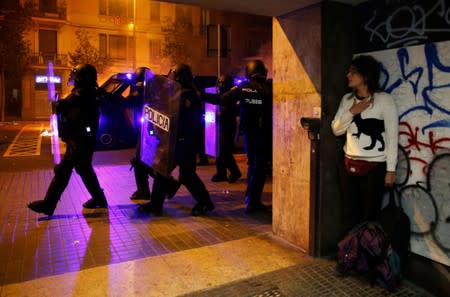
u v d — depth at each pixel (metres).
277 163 4.29
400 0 3.26
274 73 4.21
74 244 4.23
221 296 3.10
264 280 3.36
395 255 3.17
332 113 3.68
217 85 7.82
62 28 35.09
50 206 5.04
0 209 5.52
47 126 24.92
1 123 28.45
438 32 2.99
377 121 3.23
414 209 3.25
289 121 4.05
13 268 3.63
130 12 37.34
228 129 7.09
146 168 5.61
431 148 3.10
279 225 4.34
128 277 3.44
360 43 3.65
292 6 3.72
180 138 4.98
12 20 29.59
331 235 3.81
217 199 6.14
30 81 34.75
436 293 3.12
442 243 3.06
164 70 37.84
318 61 3.63
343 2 3.60
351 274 3.45
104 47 36.75
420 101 3.15
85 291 3.19
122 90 6.87
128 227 4.79
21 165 9.22
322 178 3.70
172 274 3.49
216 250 4.02
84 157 5.17
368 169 3.27
